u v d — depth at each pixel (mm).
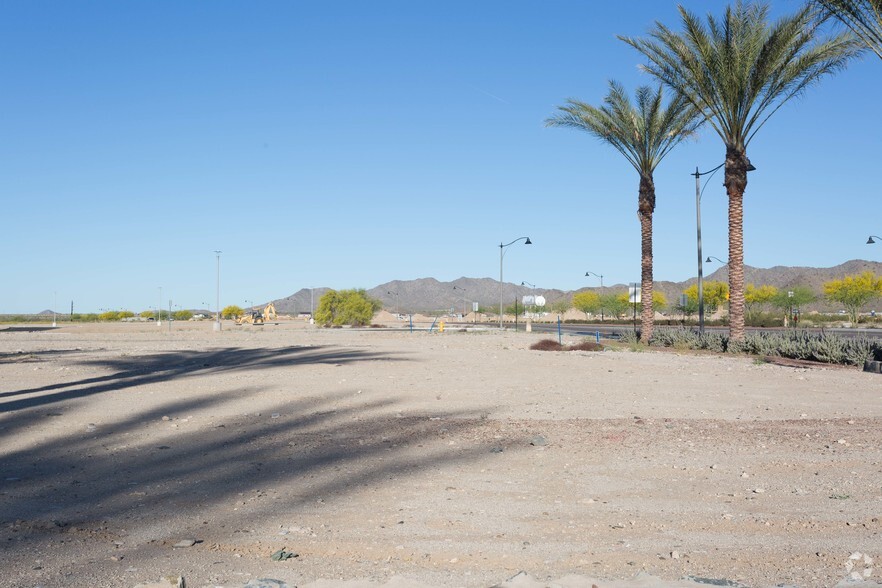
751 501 7680
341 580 5398
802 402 15461
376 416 13617
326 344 41500
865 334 55188
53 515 7285
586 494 7984
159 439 11383
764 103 31672
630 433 11648
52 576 5613
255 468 9344
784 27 28984
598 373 21953
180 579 5289
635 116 39688
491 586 5289
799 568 5754
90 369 23703
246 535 6637
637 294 45719
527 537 6547
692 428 12125
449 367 24078
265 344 41750
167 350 34938
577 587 5188
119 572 5707
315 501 7773
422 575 5617
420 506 7535
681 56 31344
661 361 26984
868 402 15484
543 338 49969
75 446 10859
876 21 23906
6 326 105500
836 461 9555
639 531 6711
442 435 11562
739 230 33312
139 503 7750
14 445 10938
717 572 5672
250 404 15172
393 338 51219
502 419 13211
